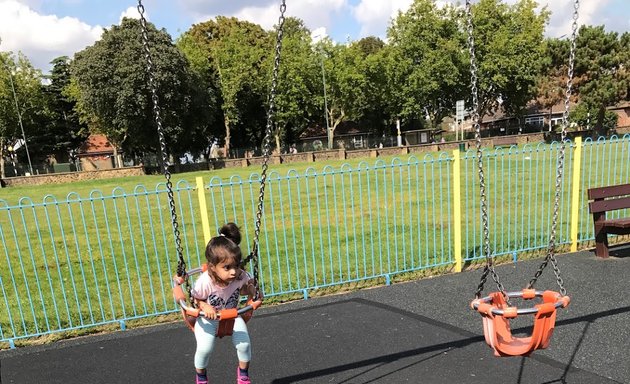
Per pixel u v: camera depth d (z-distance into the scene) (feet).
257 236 10.68
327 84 132.57
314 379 12.10
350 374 12.21
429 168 66.44
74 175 105.70
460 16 127.65
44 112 142.82
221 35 146.82
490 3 125.59
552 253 9.81
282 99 129.49
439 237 27.14
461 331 14.32
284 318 16.37
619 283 17.49
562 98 99.66
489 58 124.06
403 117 143.54
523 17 126.82
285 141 154.30
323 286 19.06
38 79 139.95
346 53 131.13
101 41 104.78
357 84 129.39
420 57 130.62
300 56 127.75
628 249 22.06
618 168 50.83
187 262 24.85
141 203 50.55
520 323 14.79
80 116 135.33
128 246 29.40
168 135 112.37
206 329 10.24
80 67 103.35
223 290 10.18
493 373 11.74
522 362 12.19
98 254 27.73
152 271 23.66
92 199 18.86
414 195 43.42
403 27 130.82
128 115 104.17
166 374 12.87
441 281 19.27
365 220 33.09
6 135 139.13
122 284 21.70
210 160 122.01
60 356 14.49
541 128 185.06
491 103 141.38
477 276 19.63
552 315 8.25
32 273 24.49
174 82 105.40
